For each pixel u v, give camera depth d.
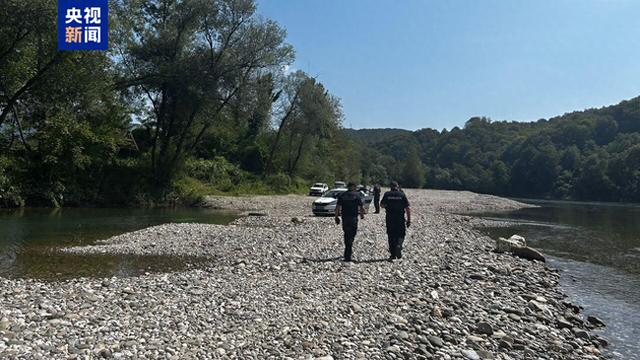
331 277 11.02
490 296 10.48
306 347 6.54
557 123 140.00
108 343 6.15
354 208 13.23
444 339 7.46
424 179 137.25
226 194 46.25
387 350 6.67
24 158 31.33
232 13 38.16
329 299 9.08
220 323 7.39
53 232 19.36
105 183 36.28
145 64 37.97
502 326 8.41
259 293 9.30
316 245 15.78
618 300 11.47
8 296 8.20
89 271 11.77
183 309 7.97
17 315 7.01
